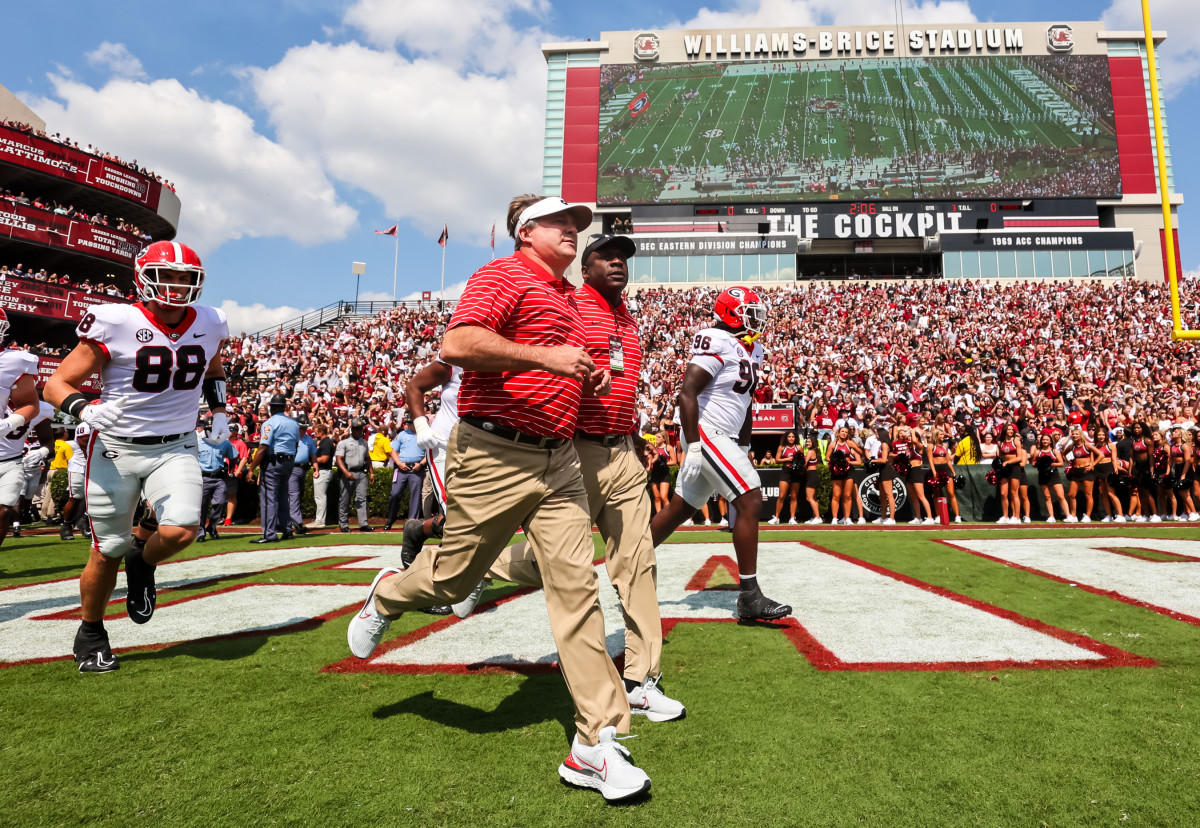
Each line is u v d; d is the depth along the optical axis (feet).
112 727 7.30
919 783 5.89
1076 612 11.91
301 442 31.35
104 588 9.35
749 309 12.04
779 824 5.32
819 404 45.44
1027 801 5.56
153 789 5.96
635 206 149.48
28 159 92.27
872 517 34.37
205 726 7.32
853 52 148.97
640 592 8.36
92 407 9.23
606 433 8.71
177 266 9.53
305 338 104.94
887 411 52.80
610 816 5.49
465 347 6.27
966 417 48.83
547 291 7.09
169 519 9.57
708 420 11.83
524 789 5.98
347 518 33.60
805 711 7.53
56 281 91.86
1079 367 72.23
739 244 139.85
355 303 124.47
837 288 123.24
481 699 8.13
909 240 145.07
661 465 34.06
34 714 7.67
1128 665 8.89
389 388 74.33
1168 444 33.27
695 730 7.13
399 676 9.00
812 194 144.77
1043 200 140.87
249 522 37.99
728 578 15.99
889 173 143.43
